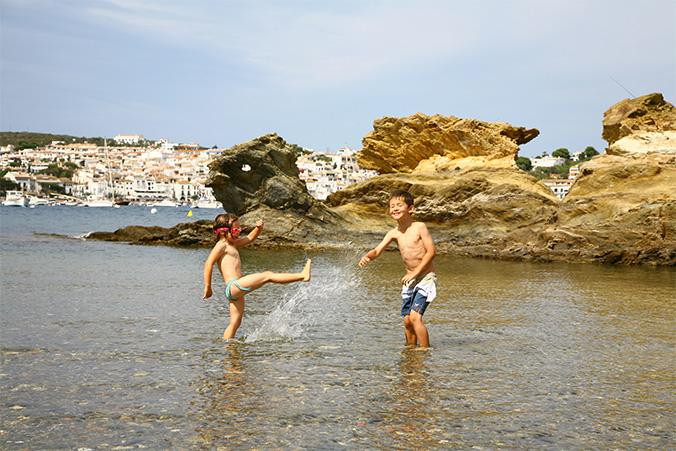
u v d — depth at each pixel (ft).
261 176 112.06
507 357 23.17
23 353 23.09
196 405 16.80
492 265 73.77
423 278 25.00
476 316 33.68
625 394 18.35
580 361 22.63
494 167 114.01
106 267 62.80
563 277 58.13
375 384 19.06
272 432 14.78
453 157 122.52
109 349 23.89
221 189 112.27
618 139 107.96
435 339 26.78
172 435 14.55
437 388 18.69
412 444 14.11
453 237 103.81
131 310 34.12
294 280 26.32
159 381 19.20
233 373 20.25
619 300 41.01
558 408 16.90
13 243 102.68
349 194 119.24
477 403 17.24
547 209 97.19
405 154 126.41
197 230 109.91
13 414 16.01
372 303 38.27
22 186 602.03
